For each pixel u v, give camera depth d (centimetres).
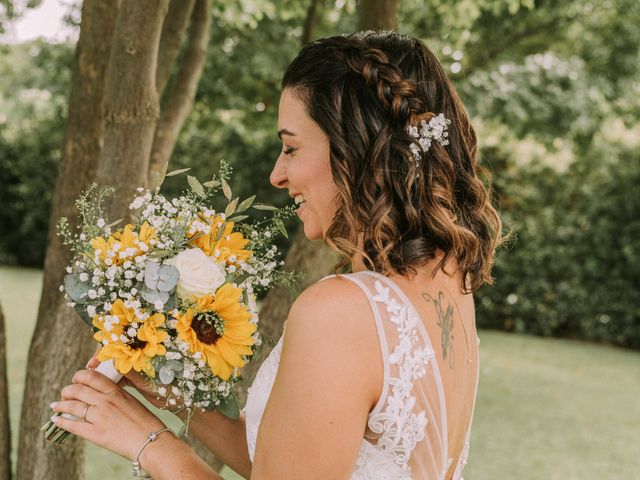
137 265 129
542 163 888
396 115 112
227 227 143
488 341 839
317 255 245
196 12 290
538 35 798
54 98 942
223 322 129
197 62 289
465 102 722
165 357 126
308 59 116
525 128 782
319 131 115
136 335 127
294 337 104
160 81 268
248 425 132
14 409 473
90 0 224
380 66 114
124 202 200
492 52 778
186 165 1007
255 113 825
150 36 196
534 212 884
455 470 128
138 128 201
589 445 485
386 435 108
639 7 758
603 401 599
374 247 112
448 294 122
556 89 745
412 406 108
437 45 740
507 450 467
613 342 865
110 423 127
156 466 123
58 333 213
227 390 134
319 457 101
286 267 248
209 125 877
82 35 227
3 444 222
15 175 1170
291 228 951
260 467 105
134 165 201
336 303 104
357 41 118
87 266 134
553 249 873
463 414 127
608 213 845
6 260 1202
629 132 937
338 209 117
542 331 895
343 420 101
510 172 888
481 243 126
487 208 129
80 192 219
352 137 111
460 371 122
